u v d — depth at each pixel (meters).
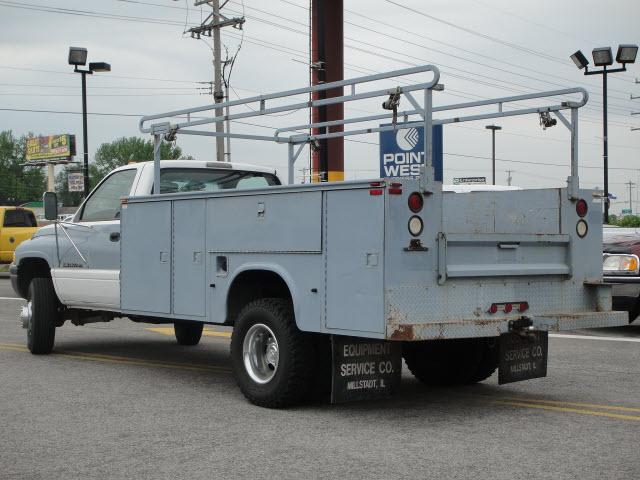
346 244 6.39
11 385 8.40
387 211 6.12
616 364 9.56
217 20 39.56
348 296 6.38
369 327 6.22
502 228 7.35
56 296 10.44
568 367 9.37
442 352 8.14
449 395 7.84
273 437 6.17
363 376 6.74
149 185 9.08
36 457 5.67
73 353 10.76
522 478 5.11
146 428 6.49
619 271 11.77
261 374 7.29
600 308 7.39
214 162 9.63
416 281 6.26
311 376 6.98
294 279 6.84
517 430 6.38
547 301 7.07
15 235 28.12
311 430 6.39
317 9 19.81
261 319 7.13
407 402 7.50
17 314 16.05
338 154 19.42
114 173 9.61
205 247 7.77
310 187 6.67
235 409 7.19
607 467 5.35
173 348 11.34
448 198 7.02
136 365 9.73
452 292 6.45
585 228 7.32
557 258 7.18
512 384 8.39
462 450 5.77
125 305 8.84
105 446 5.95
